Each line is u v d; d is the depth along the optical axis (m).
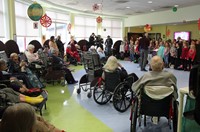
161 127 3.32
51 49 8.10
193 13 11.08
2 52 5.21
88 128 3.29
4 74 3.99
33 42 7.97
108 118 3.71
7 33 7.60
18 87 3.70
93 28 15.57
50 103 4.48
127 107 4.12
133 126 2.86
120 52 13.68
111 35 16.58
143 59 8.90
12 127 1.03
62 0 10.12
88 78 5.23
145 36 8.94
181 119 2.47
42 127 1.83
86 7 12.27
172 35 14.38
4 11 7.50
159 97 2.74
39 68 5.81
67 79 6.29
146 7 11.69
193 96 2.13
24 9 9.27
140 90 2.86
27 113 1.08
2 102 2.82
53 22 12.51
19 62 5.31
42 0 9.64
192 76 2.11
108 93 4.39
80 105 4.38
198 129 2.36
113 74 4.06
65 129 3.25
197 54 2.09
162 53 10.02
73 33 14.20
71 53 10.59
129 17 16.16
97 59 5.12
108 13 14.54
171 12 12.41
